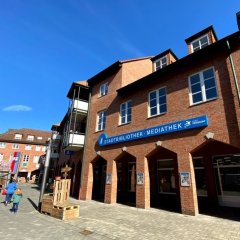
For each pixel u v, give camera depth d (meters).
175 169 14.91
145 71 19.97
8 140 54.06
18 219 9.89
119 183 19.05
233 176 12.75
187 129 11.30
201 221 9.15
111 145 15.95
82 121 23.08
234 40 10.62
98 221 9.45
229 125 9.78
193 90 11.99
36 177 53.94
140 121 14.34
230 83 10.25
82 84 21.53
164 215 10.62
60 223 9.14
